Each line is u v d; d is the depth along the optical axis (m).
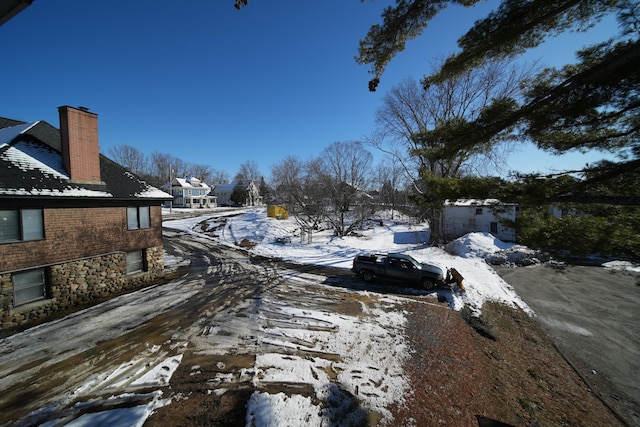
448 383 6.72
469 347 8.41
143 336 8.53
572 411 6.28
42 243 10.14
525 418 5.90
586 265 17.80
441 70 5.56
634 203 3.54
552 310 11.52
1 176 9.54
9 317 9.14
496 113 5.02
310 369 7.02
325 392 6.20
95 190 12.03
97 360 7.29
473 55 4.92
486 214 26.47
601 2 4.01
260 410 5.60
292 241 25.22
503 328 9.95
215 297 11.91
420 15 4.65
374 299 11.83
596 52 4.70
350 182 38.19
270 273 15.66
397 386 6.50
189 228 32.34
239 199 72.06
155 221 14.60
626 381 7.37
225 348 7.90
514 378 7.24
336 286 13.45
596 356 8.42
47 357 7.41
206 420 5.37
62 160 11.92
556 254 4.38
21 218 9.62
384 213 47.16
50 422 5.33
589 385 7.20
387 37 4.96
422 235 29.00
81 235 11.38
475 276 15.30
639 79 3.64
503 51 4.97
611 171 4.24
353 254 20.70
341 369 7.06
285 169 42.00
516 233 4.89
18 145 11.48
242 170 87.25
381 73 5.55
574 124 4.81
